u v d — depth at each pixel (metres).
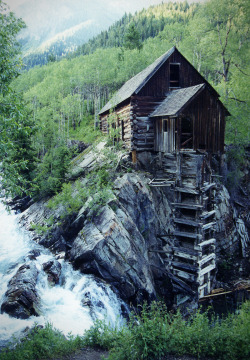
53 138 31.56
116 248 13.75
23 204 24.22
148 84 19.92
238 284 17.39
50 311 10.97
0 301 10.62
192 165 16.12
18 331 9.00
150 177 18.86
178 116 16.36
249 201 24.27
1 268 13.70
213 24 29.31
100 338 8.50
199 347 7.36
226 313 14.88
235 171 24.09
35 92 49.47
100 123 32.50
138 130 19.91
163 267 16.95
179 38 50.12
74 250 14.79
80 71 45.94
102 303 12.25
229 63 28.72
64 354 7.55
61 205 18.86
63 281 13.33
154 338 7.23
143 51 44.53
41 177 22.62
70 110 40.06
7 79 10.63
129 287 13.59
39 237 17.77
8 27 11.94
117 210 15.58
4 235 18.92
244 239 21.62
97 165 21.50
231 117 23.86
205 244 15.91
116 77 43.00
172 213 18.52
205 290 16.08
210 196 17.70
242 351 6.98
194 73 21.23
